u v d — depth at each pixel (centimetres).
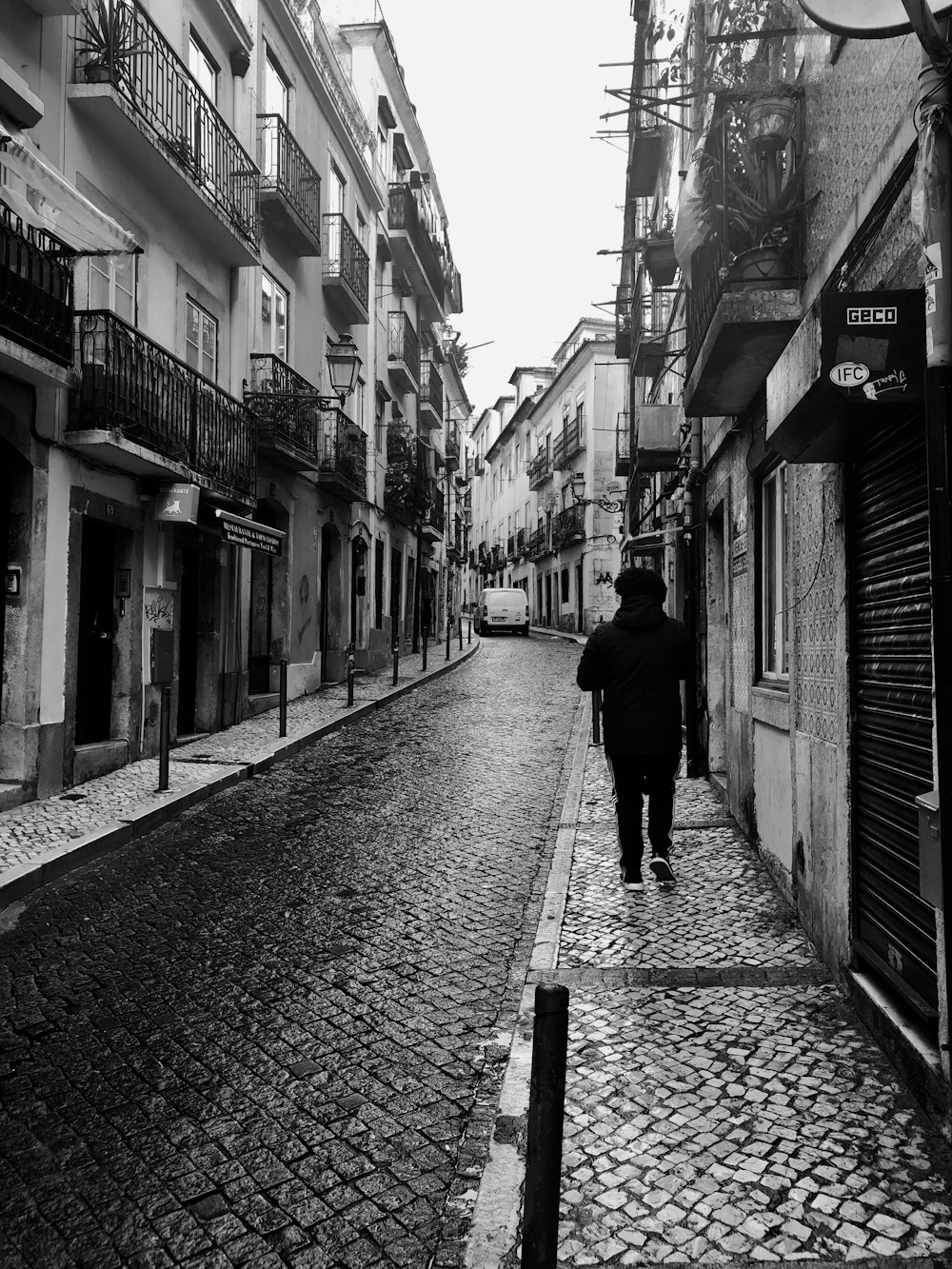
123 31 911
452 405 3966
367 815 794
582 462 3719
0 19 766
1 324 705
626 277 2017
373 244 2238
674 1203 251
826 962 424
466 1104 320
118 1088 332
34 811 759
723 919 496
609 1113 299
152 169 1006
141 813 749
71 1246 247
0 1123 309
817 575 445
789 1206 249
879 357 285
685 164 1147
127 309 991
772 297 493
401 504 2397
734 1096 309
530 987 413
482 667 2416
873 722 363
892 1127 287
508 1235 243
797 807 491
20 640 798
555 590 4359
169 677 984
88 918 529
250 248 1252
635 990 402
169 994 418
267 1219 258
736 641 720
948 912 264
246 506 1226
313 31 1650
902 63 316
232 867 634
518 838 715
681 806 795
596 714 1118
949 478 256
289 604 1548
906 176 307
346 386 1775
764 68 559
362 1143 296
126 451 866
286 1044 366
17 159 649
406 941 488
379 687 1788
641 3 1412
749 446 656
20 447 781
